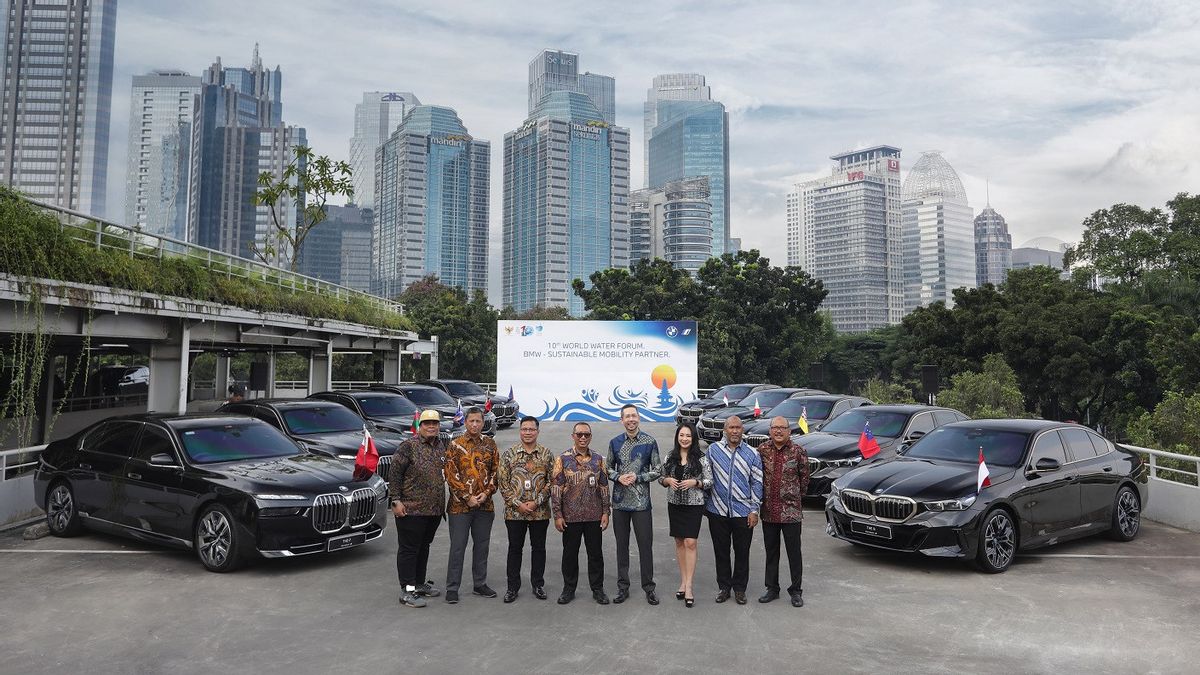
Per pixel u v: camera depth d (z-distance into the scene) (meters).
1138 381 37.62
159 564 8.08
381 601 6.74
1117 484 9.24
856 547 9.02
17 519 10.38
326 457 9.19
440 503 6.75
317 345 24.91
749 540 6.65
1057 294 41.34
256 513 7.48
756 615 6.35
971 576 7.66
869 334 87.75
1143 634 5.90
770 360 54.38
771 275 55.28
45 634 5.86
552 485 6.65
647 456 6.72
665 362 29.92
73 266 11.94
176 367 15.34
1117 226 51.53
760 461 6.68
